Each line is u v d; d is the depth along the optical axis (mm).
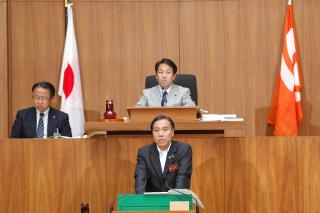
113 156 7484
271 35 10555
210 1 10617
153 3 10648
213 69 10602
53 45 10633
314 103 10469
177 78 8711
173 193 5801
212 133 7508
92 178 7477
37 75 10602
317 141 7457
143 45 10633
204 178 7477
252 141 7484
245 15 10586
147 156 6988
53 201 7461
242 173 7473
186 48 10617
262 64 10547
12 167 7457
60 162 7473
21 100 10555
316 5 10516
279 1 10547
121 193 7457
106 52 10648
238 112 10547
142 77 10625
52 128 8531
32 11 10648
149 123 7176
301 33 10516
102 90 10633
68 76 10344
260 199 7453
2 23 10406
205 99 10570
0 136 10352
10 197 7453
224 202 7461
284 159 7469
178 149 6988
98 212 7461
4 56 10391
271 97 10516
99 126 7191
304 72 10500
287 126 10094
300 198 7457
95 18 10648
